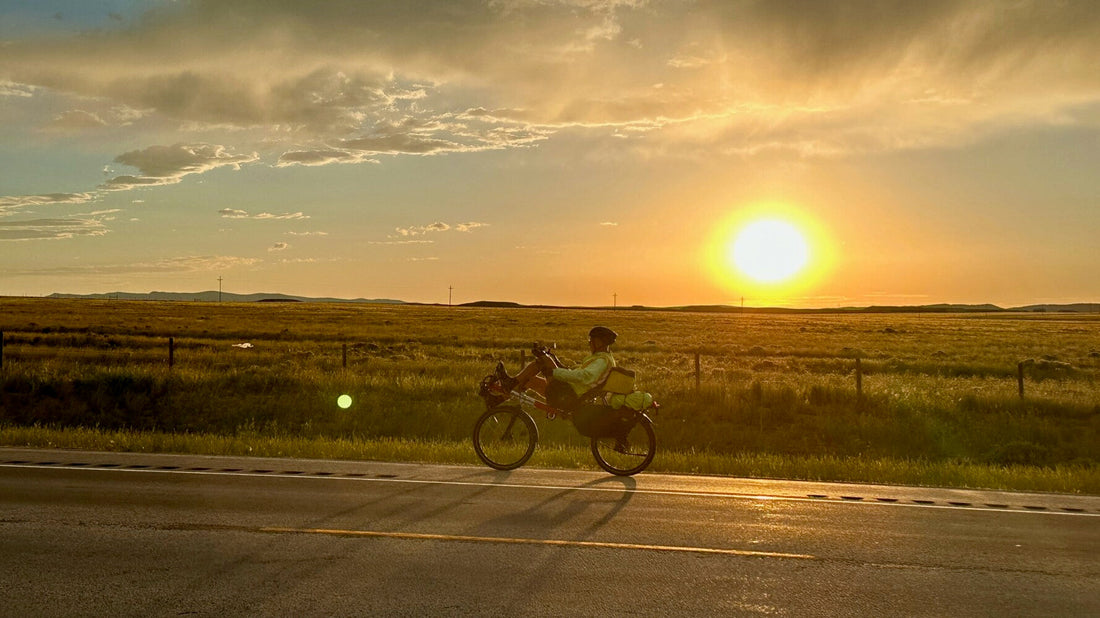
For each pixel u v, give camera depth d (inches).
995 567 251.0
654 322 3516.2
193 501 322.7
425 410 799.7
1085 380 1236.5
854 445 728.3
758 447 722.2
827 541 278.8
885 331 2952.8
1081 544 282.8
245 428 746.8
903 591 225.8
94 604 201.9
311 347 1649.9
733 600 214.8
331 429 759.7
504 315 4111.7
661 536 279.6
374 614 198.1
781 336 2511.1
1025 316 6171.3
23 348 1416.1
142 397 822.5
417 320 3184.1
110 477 374.0
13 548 250.7
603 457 443.8
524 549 258.5
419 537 270.4
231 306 5022.1
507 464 423.8
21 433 527.5
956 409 807.1
